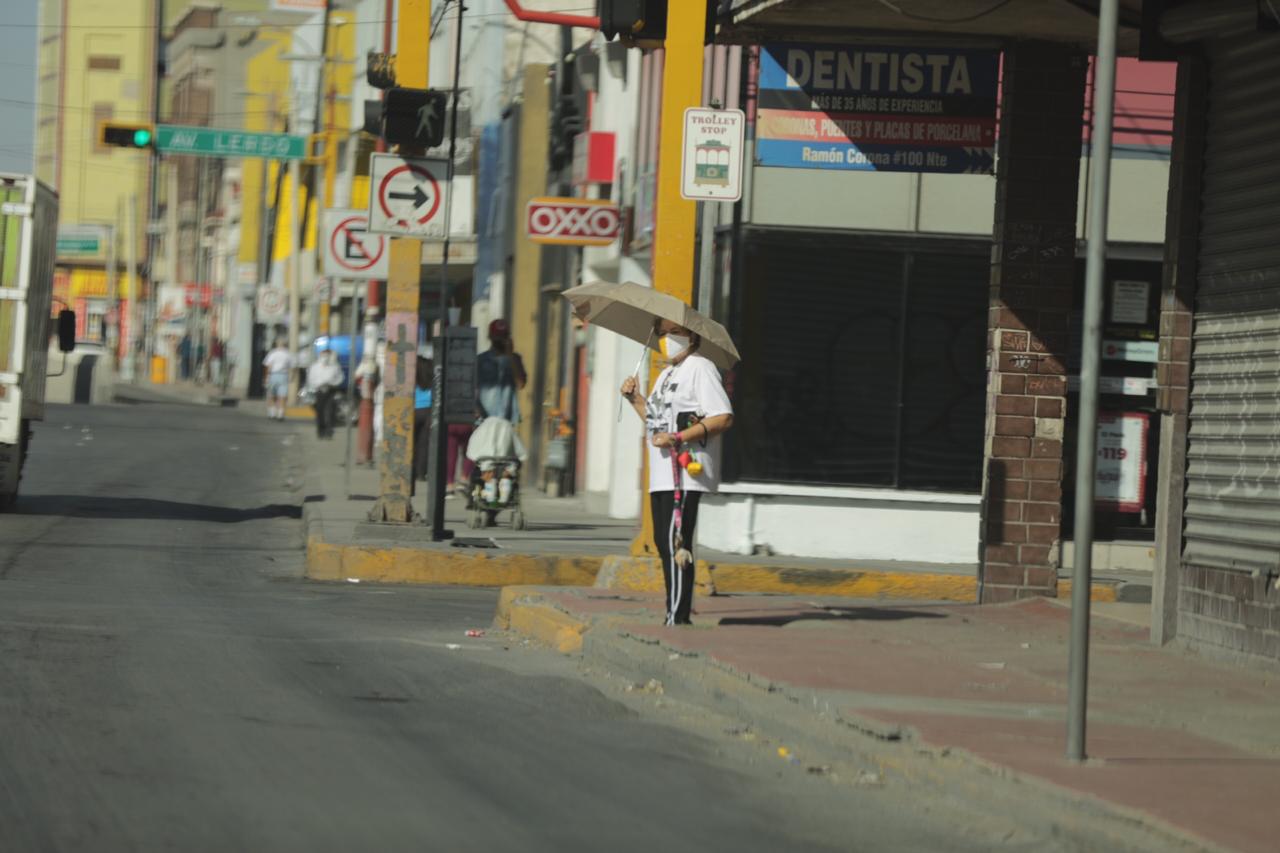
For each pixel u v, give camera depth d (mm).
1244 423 19500
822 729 14648
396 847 10680
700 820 11945
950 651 19312
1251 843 10930
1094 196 12914
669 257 22828
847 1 23844
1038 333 25172
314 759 13203
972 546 31578
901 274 31453
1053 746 13898
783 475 31453
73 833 10648
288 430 83188
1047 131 25031
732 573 28750
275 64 143000
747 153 31078
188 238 192000
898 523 31578
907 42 26312
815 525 31516
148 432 74438
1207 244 20250
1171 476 20594
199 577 27422
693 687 16891
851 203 31266
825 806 12602
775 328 31328
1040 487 25219
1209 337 20203
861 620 21875
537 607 22031
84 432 71375
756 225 31156
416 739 14289
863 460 31578
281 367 93750
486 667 18656
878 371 31516
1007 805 12273
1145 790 12367
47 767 12469
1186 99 20375
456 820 11469
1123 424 31547
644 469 24578
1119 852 11188
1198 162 20391
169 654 18328
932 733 14234
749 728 15562
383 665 18422
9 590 24016
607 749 14344
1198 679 18203
